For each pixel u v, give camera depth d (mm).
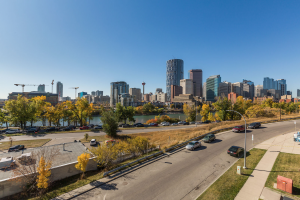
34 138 41406
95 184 15023
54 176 17922
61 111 67562
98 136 44188
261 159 19578
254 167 17531
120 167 18141
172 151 24156
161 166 18750
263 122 45812
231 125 42375
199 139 30734
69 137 42812
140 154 25188
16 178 15602
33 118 58531
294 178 14539
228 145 26344
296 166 16859
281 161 18453
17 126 66938
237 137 31109
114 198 12758
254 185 13930
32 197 14828
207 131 35688
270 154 21031
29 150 26000
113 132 42469
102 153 20234
